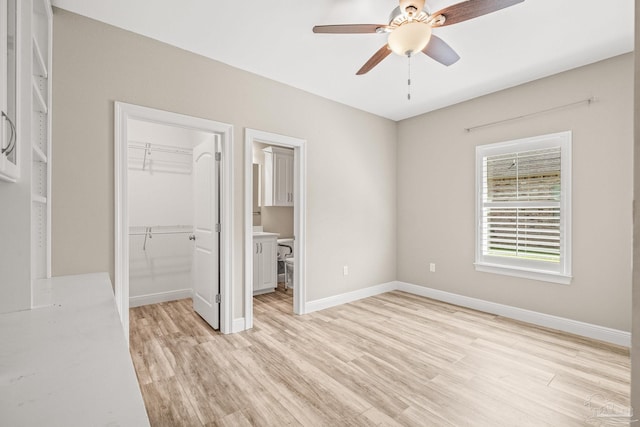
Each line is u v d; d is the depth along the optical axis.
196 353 2.53
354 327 3.11
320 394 1.99
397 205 4.61
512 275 3.38
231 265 2.94
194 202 3.58
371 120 4.25
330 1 2.08
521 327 3.11
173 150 4.07
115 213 2.32
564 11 2.16
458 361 2.41
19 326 1.17
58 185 2.12
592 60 2.82
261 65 2.94
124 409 0.66
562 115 3.03
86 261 2.22
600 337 2.79
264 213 5.14
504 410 1.84
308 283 3.60
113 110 2.33
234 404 1.89
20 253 1.36
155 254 3.94
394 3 2.10
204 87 2.77
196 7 2.14
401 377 2.19
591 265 2.86
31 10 1.43
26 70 1.42
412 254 4.41
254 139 3.15
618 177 2.73
